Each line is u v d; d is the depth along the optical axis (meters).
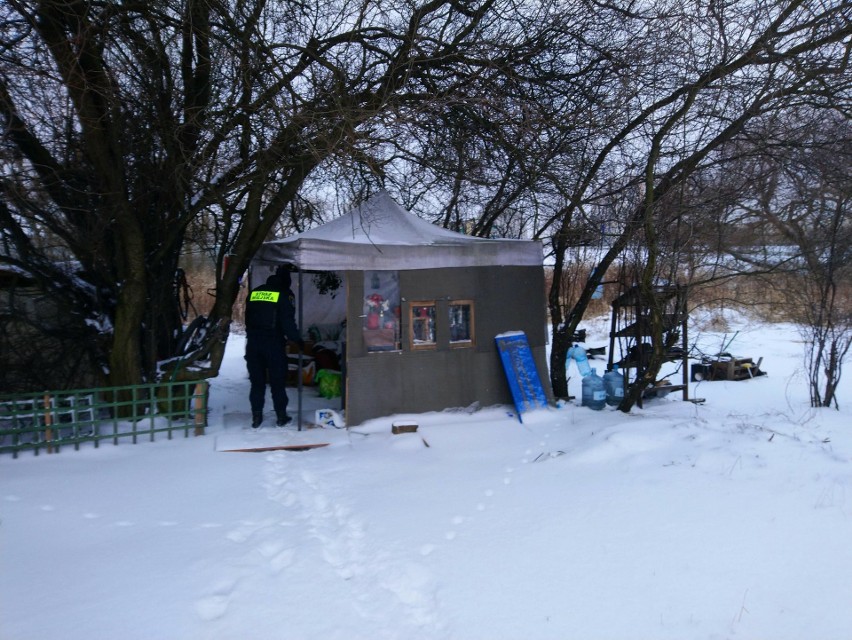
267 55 6.74
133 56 6.70
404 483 5.21
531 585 3.42
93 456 5.95
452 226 10.39
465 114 8.02
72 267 7.32
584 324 17.34
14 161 6.27
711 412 7.68
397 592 3.43
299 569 3.66
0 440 6.21
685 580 3.37
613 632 2.96
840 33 6.61
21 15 6.01
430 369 7.33
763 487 4.45
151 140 6.86
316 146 6.62
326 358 9.53
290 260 6.92
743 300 8.77
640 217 7.57
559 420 7.27
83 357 7.43
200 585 3.46
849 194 7.37
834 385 7.86
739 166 7.45
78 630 3.01
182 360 7.16
